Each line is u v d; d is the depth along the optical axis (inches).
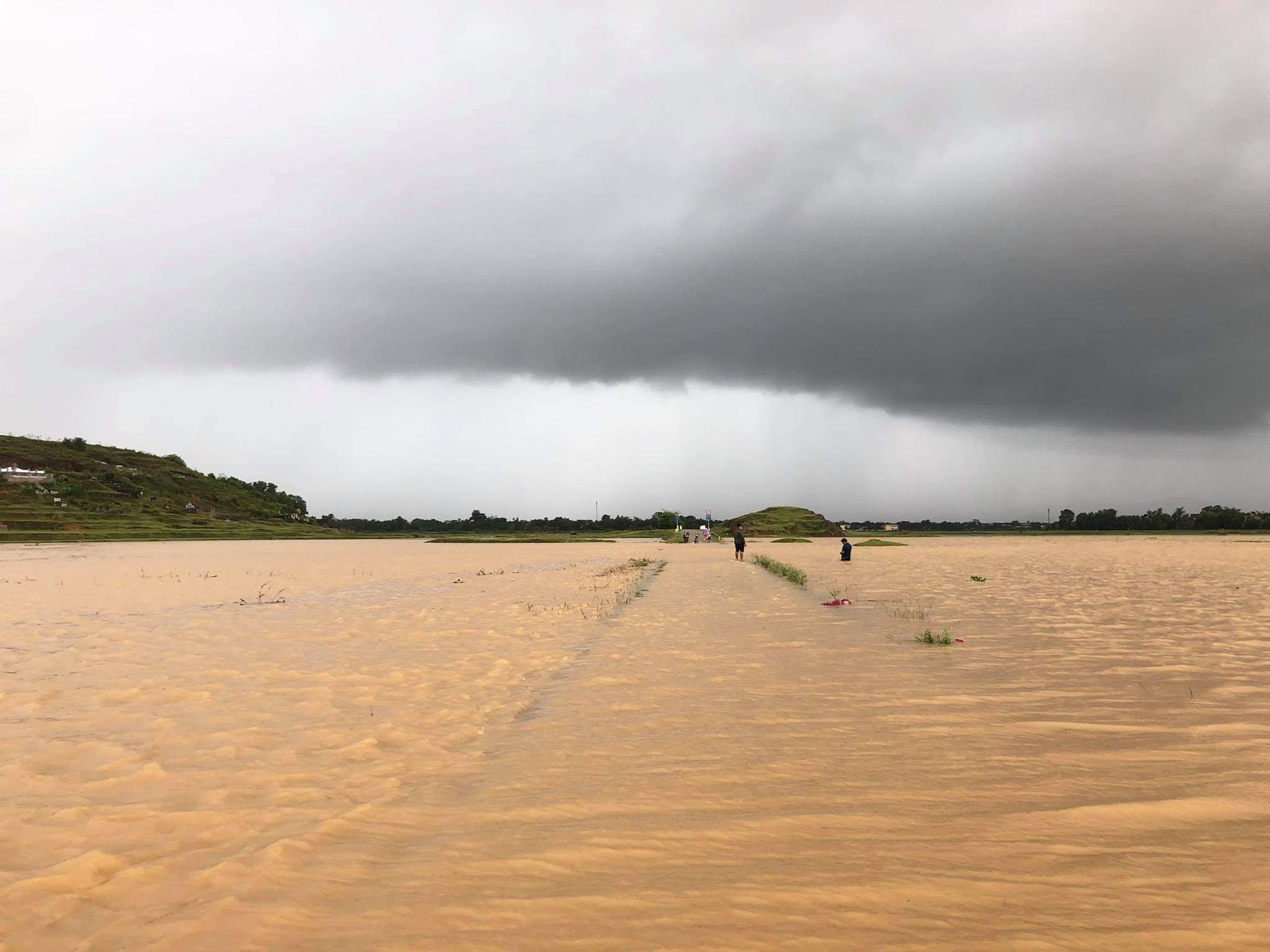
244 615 747.4
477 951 148.6
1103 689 387.9
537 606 819.4
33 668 470.3
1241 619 656.4
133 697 389.4
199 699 385.4
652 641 567.8
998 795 237.8
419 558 2139.5
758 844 202.1
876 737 306.3
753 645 543.5
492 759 285.7
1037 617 680.4
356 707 368.2
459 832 214.4
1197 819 215.8
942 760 274.2
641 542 4178.2
